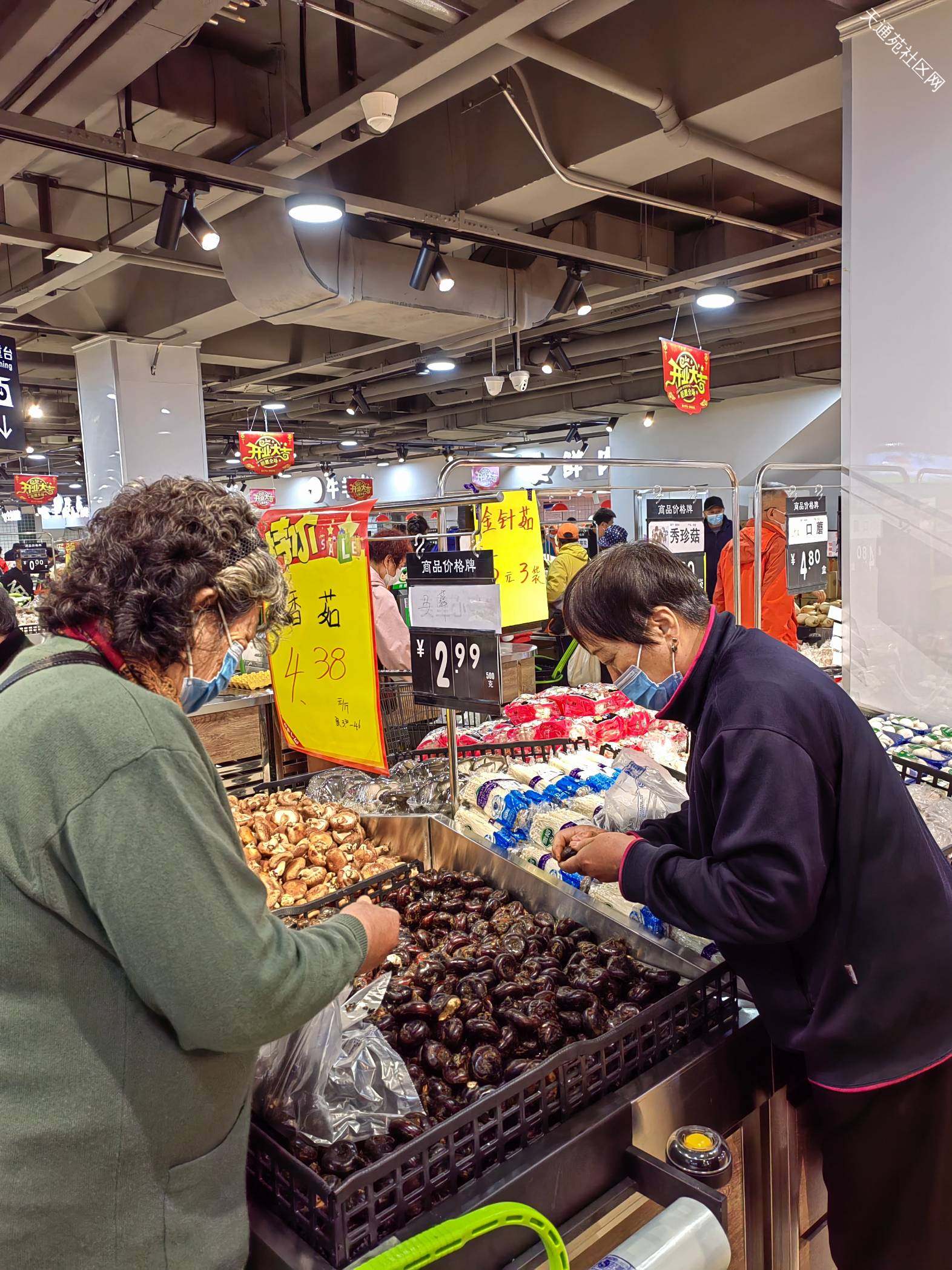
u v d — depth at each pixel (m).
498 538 2.90
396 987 1.59
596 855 1.45
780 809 1.19
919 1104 1.34
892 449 3.24
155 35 3.54
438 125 5.79
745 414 13.41
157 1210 0.93
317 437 16.58
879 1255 1.41
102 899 0.85
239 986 0.87
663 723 3.40
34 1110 0.88
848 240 3.27
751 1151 1.58
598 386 13.04
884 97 3.13
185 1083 0.94
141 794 0.87
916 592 3.22
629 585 1.37
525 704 3.70
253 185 4.98
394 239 7.09
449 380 11.27
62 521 20.66
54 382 11.27
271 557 1.14
